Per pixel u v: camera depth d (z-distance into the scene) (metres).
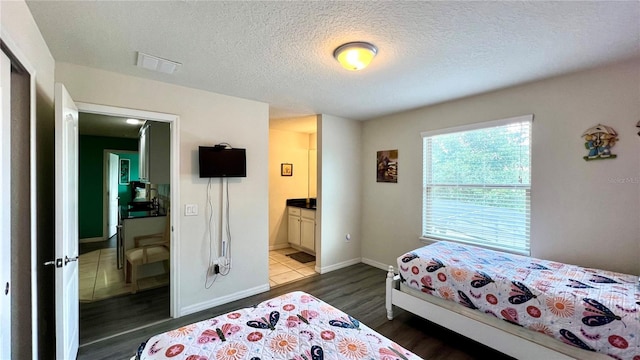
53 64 2.13
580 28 1.75
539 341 1.86
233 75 2.52
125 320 2.70
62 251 1.67
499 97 2.99
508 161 2.98
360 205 4.61
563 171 2.59
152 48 2.01
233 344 1.35
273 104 3.51
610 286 1.88
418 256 2.60
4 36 1.17
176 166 2.76
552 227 2.66
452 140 3.47
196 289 2.89
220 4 1.50
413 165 3.86
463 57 2.17
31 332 1.53
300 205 5.52
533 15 1.61
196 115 2.88
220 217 3.05
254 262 3.32
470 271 2.22
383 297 3.28
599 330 1.60
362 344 1.36
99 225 6.03
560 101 2.59
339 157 4.29
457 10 1.56
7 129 1.26
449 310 2.32
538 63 2.29
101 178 6.06
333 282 3.74
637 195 2.24
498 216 3.06
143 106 2.57
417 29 1.76
